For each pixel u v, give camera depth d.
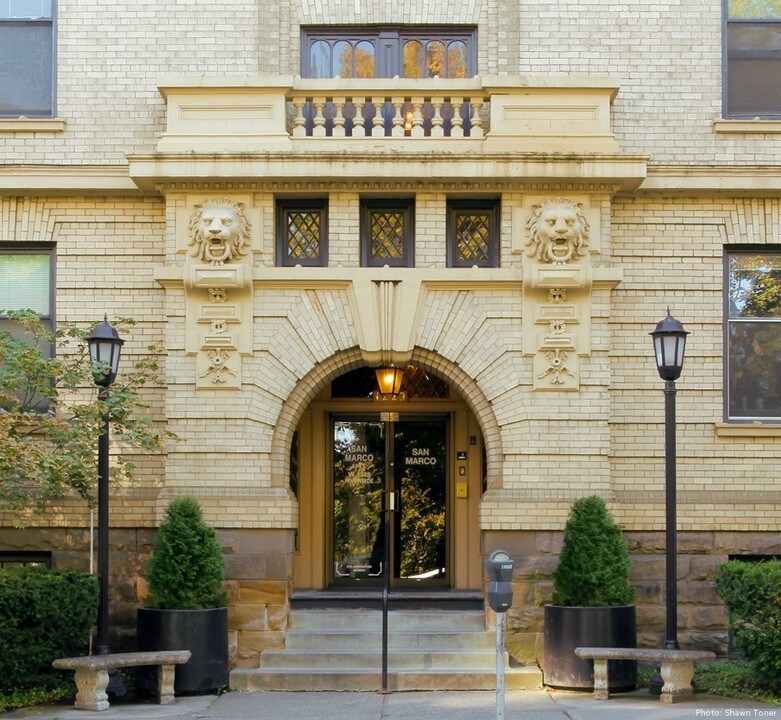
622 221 13.49
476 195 13.14
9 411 11.63
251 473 12.77
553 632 11.97
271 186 12.94
